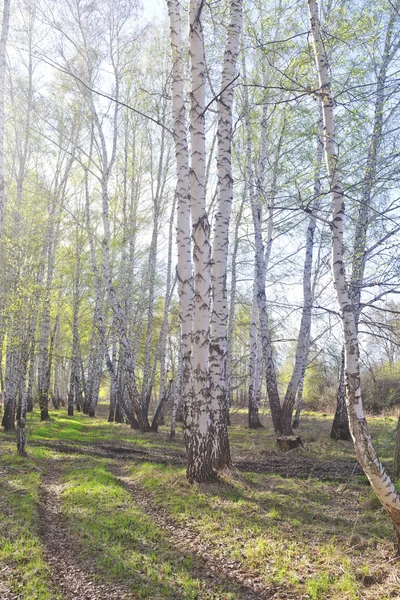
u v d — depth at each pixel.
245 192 17.75
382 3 6.39
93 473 8.76
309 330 15.71
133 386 17.77
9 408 16.45
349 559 4.85
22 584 4.41
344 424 13.38
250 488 7.62
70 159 19.48
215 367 8.46
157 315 28.77
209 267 7.86
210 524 5.97
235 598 4.28
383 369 12.30
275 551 5.18
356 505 6.80
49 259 17.92
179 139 8.19
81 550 5.21
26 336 12.58
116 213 23.55
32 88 17.34
